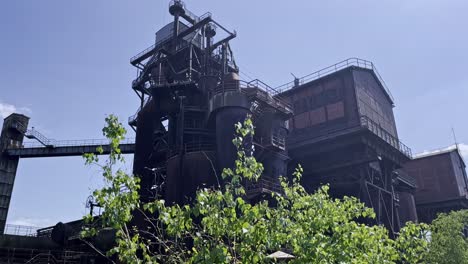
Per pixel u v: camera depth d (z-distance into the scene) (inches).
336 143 1566.2
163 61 1626.5
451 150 2252.7
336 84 1706.4
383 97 1888.5
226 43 1619.1
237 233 277.4
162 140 1574.8
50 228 1852.9
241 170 316.5
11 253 1594.5
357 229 327.6
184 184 1302.9
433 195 2201.0
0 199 2335.1
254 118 1352.1
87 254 1455.5
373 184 1509.6
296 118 1782.7
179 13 1704.0
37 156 2377.0
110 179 277.0
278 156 1397.6
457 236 904.9
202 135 1467.8
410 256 412.8
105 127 287.1
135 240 288.5
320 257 293.3
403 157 1721.2
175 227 283.4
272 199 1259.8
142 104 1739.7
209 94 1461.6
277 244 288.5
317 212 330.6
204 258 259.1
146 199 1483.8
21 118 2546.8
